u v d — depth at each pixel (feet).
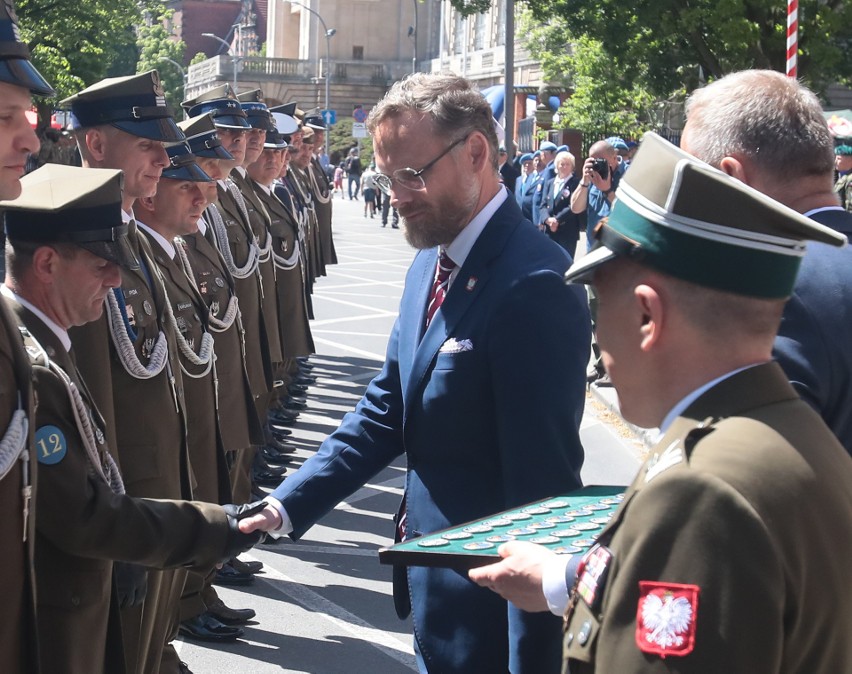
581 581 5.39
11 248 9.60
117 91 12.57
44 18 85.87
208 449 14.67
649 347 5.41
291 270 27.86
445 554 6.72
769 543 4.71
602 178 34.01
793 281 5.39
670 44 62.28
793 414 5.25
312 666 15.23
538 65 125.70
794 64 25.81
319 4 194.49
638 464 25.63
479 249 9.28
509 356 8.84
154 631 12.25
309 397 32.17
